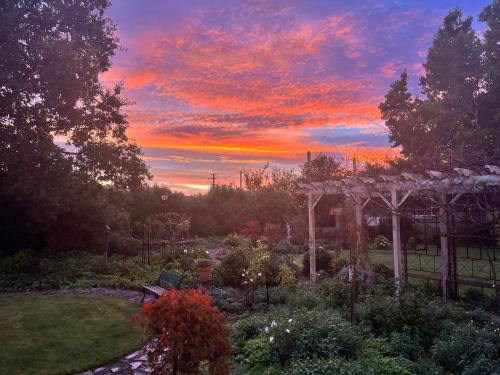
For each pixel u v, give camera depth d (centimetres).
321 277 1192
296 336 548
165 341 362
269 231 1576
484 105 2081
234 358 567
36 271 1295
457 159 925
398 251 988
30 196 1388
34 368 566
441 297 936
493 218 873
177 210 2570
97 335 705
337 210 1479
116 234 1811
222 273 1148
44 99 1342
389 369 497
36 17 1298
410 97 2617
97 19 1463
